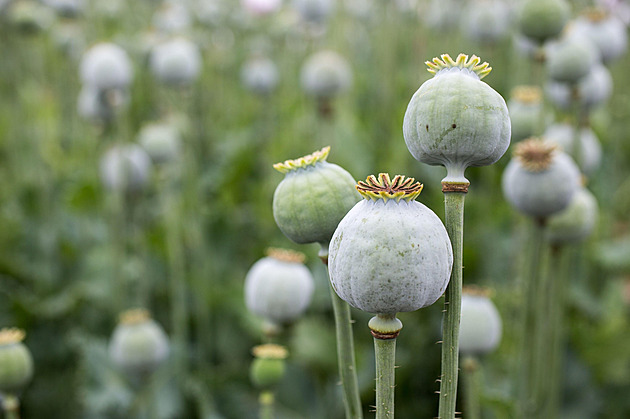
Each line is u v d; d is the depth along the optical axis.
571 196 0.74
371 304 0.47
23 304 1.35
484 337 0.76
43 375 1.33
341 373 0.54
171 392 1.23
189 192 1.47
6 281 1.50
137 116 1.98
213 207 1.67
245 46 2.28
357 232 0.47
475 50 1.96
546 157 0.73
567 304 1.31
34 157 1.73
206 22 1.97
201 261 1.40
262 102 2.02
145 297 1.38
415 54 1.66
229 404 1.16
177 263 1.29
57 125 2.06
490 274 1.36
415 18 1.82
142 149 1.44
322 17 1.75
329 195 0.53
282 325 0.78
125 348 0.99
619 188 1.73
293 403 1.22
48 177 1.73
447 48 1.91
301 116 1.83
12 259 1.51
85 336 1.30
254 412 1.15
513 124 1.08
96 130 1.47
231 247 1.58
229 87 2.19
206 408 1.14
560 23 0.90
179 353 1.27
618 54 1.09
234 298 1.38
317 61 1.58
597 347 1.20
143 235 1.53
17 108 1.80
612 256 1.34
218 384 1.18
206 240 1.57
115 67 1.32
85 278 1.51
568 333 1.21
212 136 1.94
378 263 0.46
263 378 0.72
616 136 1.68
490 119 0.47
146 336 0.99
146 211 1.77
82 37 1.84
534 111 1.06
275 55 2.23
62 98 2.04
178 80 1.45
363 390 1.18
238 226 1.62
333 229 0.53
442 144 0.48
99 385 1.19
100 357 1.23
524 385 0.88
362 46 2.47
